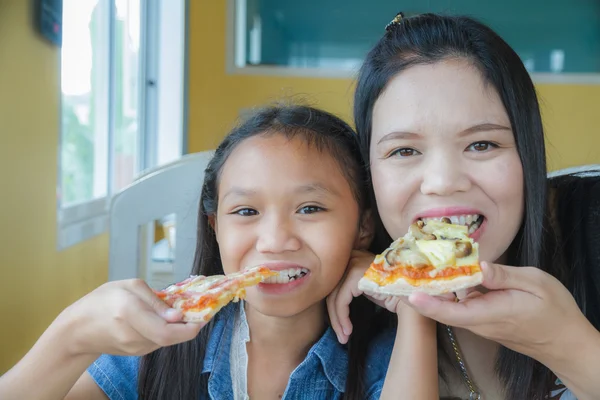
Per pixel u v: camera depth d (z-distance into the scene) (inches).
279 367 44.9
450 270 32.7
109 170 115.1
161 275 94.6
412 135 39.2
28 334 72.9
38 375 35.2
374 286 33.4
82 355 35.9
